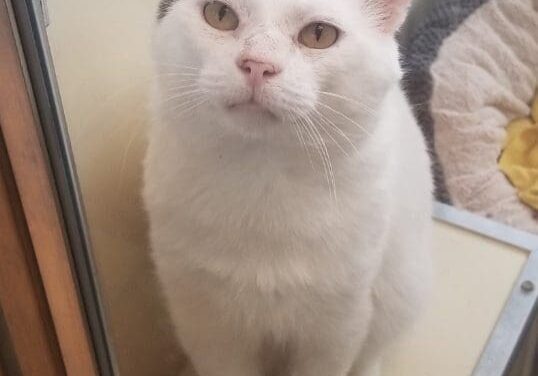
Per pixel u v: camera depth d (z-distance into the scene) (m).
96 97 0.76
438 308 1.13
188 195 0.79
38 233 0.58
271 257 0.81
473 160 1.49
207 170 0.77
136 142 0.85
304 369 0.99
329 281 0.83
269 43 0.66
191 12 0.70
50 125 0.53
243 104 0.68
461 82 1.51
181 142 0.77
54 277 0.61
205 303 0.87
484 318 1.12
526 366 1.26
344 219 0.80
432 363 1.07
